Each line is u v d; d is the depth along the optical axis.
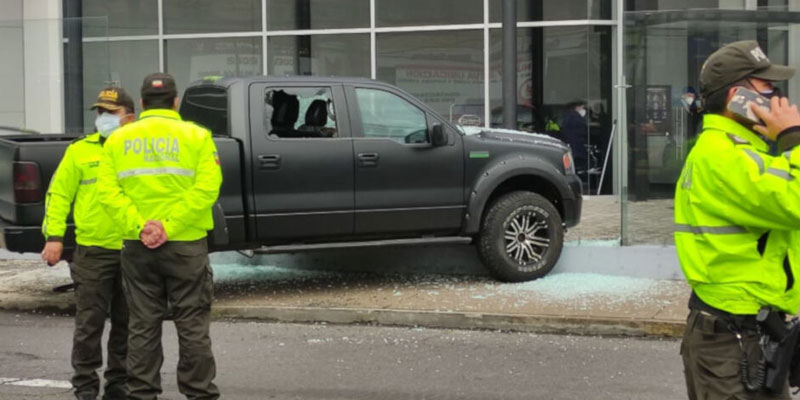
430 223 9.85
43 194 8.94
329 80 9.68
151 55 18.86
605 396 6.57
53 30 15.83
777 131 3.44
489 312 8.88
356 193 9.59
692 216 3.63
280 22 18.16
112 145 5.54
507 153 10.09
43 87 15.91
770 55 12.48
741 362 3.52
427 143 9.84
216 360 7.73
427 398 6.58
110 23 18.94
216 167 5.59
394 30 17.61
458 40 17.31
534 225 10.12
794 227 3.42
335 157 9.51
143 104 5.64
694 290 3.71
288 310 9.22
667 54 11.15
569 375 7.16
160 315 5.62
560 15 16.80
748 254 3.50
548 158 10.27
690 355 3.72
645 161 10.70
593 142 16.81
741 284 3.51
